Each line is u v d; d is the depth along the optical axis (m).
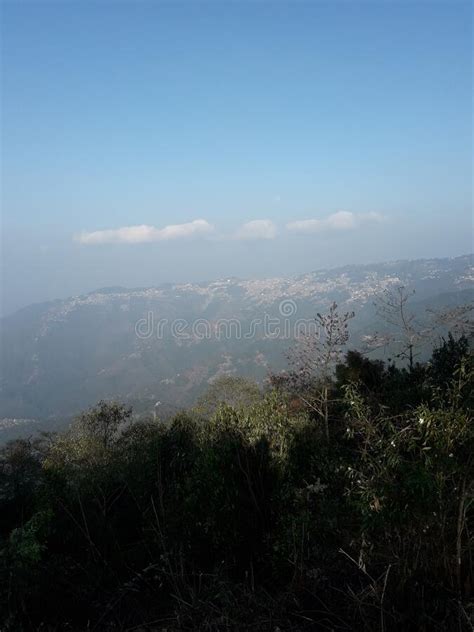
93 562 5.60
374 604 3.00
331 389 10.90
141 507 7.12
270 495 5.25
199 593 3.88
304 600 3.44
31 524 5.42
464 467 3.18
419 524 3.16
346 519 4.11
